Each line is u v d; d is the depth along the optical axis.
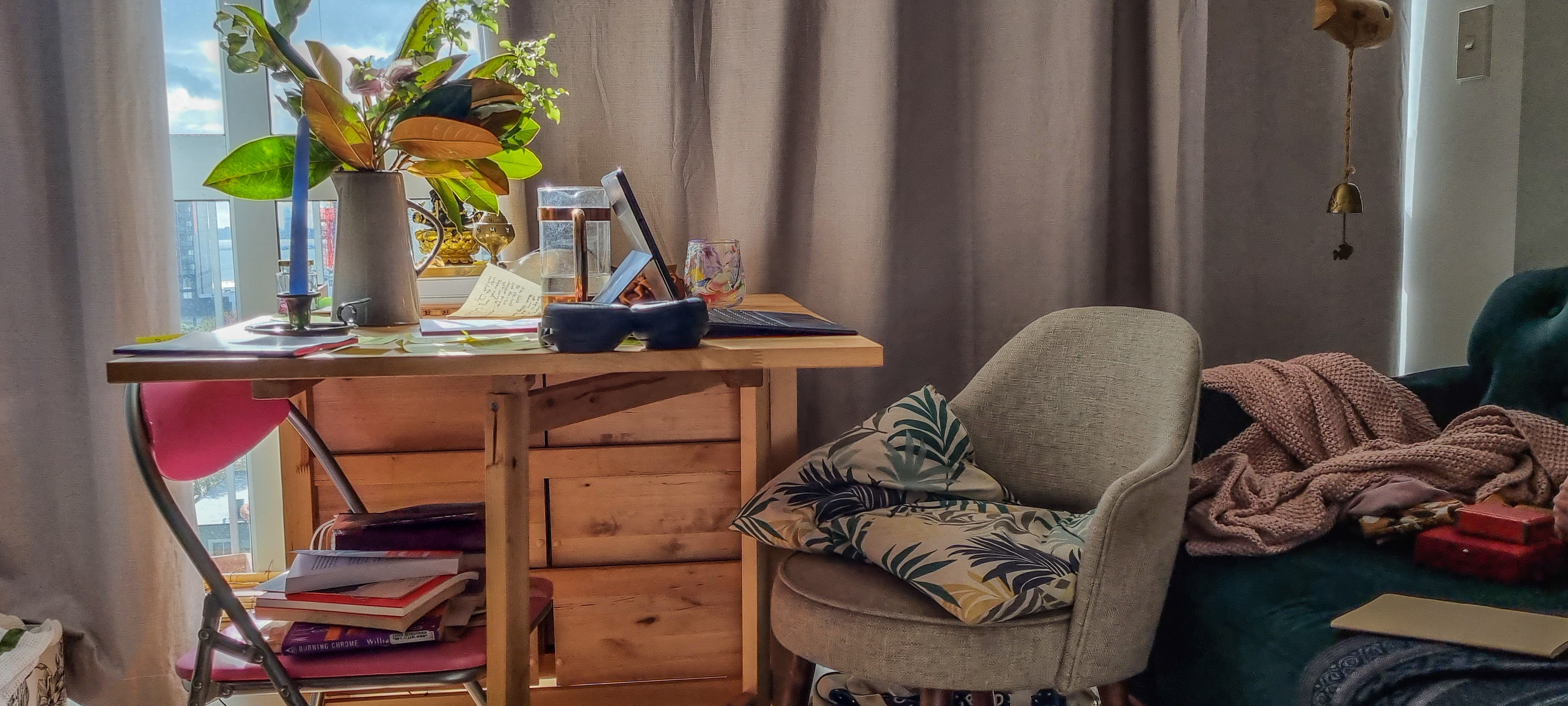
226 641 1.26
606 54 2.10
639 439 1.82
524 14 2.07
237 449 1.47
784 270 2.24
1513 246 2.16
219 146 2.23
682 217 2.17
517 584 1.35
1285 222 2.32
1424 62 2.39
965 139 2.24
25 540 2.03
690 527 1.85
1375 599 1.45
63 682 2.01
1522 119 2.12
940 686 1.41
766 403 1.82
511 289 1.64
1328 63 2.29
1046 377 1.81
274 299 2.28
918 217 2.24
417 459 1.78
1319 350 2.36
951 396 2.30
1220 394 1.93
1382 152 2.32
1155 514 1.46
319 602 1.35
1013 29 2.21
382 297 1.48
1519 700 1.14
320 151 1.50
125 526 2.03
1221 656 1.54
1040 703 1.90
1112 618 1.44
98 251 1.98
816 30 2.18
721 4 2.12
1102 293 2.26
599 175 2.13
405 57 1.64
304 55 2.21
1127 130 2.28
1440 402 1.94
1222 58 2.27
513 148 1.65
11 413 2.01
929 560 1.45
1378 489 1.70
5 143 1.95
